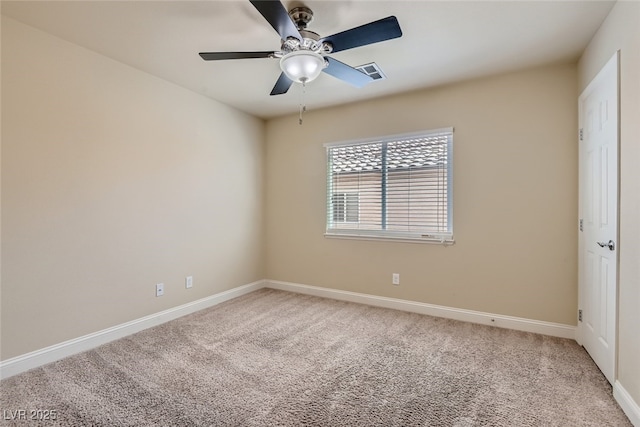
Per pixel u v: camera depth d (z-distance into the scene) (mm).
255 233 4176
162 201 3031
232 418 1661
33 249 2180
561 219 2682
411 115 3322
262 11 1562
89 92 2469
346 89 3236
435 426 1604
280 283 4250
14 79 2082
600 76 2084
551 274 2725
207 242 3500
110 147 2611
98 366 2193
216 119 3600
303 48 1897
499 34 2219
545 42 2320
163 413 1698
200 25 2131
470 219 3045
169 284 3100
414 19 2041
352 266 3713
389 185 3510
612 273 1923
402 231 3438
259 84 3135
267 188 4320
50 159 2258
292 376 2072
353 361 2273
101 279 2562
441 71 2816
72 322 2383
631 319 1668
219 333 2775
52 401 1802
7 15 2023
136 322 2807
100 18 2047
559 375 2080
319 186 3938
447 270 3166
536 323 2779
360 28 1703
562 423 1629
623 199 1770
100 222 2553
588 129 2361
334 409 1737
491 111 2938
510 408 1746
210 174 3531
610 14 1933
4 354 2053
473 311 3045
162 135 3021
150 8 1944
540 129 2748
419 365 2217
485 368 2174
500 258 2924
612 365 1910
